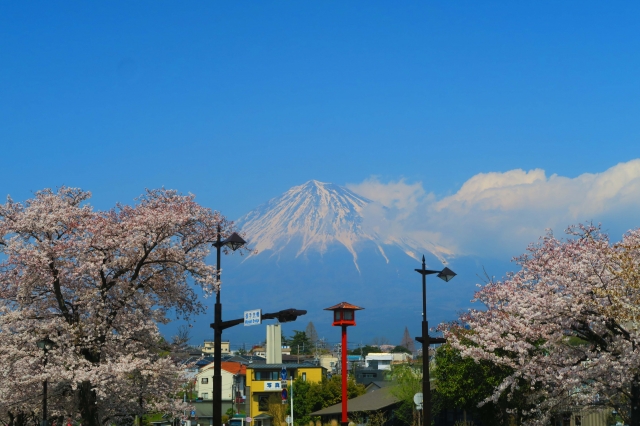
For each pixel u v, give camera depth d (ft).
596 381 65.87
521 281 76.74
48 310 84.38
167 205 88.74
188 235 90.27
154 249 87.51
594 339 66.95
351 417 180.65
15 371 77.46
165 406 86.89
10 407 88.89
